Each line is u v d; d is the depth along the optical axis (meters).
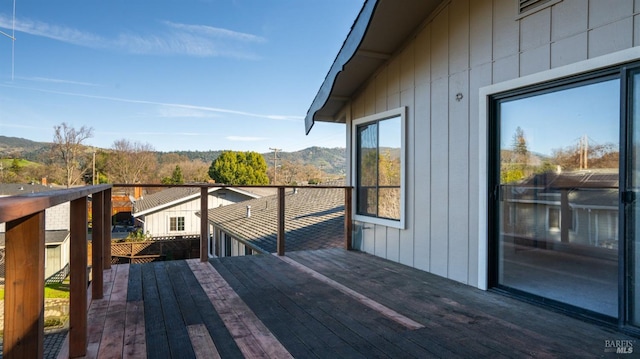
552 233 3.01
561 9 2.91
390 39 4.57
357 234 5.64
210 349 2.27
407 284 3.72
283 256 5.11
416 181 4.45
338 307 3.03
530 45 3.15
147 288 3.56
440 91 4.09
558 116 2.97
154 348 2.28
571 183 2.87
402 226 4.62
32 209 1.15
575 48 2.81
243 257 5.02
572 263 2.86
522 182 3.26
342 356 2.17
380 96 5.09
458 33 3.86
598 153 2.69
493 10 3.48
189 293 3.41
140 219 23.77
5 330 1.24
